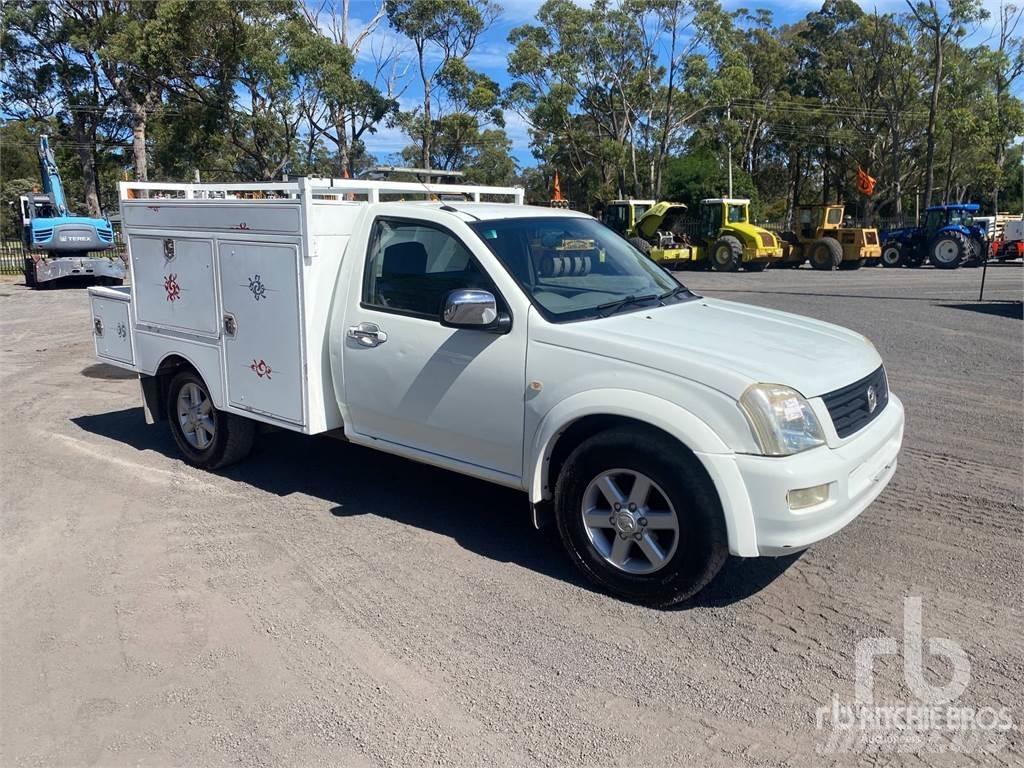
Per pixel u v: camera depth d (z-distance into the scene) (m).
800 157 61.72
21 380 9.34
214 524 5.01
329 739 3.02
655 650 3.56
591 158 51.16
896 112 50.56
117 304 6.43
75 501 5.43
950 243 27.16
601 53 44.53
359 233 4.93
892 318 13.52
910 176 55.41
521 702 3.22
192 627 3.81
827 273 26.17
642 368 3.81
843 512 3.73
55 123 44.19
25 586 4.25
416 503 5.33
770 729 3.04
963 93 47.75
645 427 3.83
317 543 4.71
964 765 2.84
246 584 4.22
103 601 4.07
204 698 3.28
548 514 4.45
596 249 5.00
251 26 29.78
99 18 35.44
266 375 5.26
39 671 3.49
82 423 7.44
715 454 3.60
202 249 5.49
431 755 2.93
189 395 6.07
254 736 3.05
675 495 3.72
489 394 4.30
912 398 7.87
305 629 3.78
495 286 4.31
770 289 19.88
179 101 33.50
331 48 30.92
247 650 3.61
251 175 36.28
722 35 42.84
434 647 3.61
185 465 6.16
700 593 4.07
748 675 3.38
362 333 4.81
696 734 3.02
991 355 10.03
